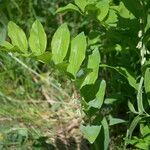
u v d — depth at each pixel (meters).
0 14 1.20
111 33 0.79
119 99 0.85
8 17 1.26
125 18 0.78
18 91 1.16
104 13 0.75
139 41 0.78
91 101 0.73
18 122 1.05
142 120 0.81
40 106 1.12
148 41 0.78
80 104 0.81
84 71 0.71
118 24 0.78
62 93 1.14
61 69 0.67
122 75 0.86
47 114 1.09
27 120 1.05
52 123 1.05
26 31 1.23
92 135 0.72
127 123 0.92
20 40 0.68
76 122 1.05
